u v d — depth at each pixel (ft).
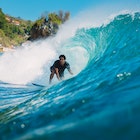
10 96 29.43
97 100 14.39
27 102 23.54
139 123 9.21
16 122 15.92
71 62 39.01
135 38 31.17
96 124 10.19
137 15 36.68
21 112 19.16
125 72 20.13
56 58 44.09
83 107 13.87
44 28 144.77
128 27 35.42
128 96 13.25
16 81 39.09
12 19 393.50
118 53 28.71
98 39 38.93
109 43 35.22
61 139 9.70
